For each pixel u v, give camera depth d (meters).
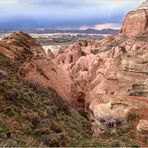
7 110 23.44
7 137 18.28
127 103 32.47
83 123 37.59
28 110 25.67
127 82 51.56
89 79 67.19
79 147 18.27
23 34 57.12
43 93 38.75
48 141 20.56
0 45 47.62
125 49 61.16
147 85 46.88
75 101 59.34
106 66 62.81
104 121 32.53
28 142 18.11
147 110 31.25
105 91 53.97
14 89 28.75
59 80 53.06
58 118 30.19
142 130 26.53
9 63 42.72
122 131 29.09
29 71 45.09
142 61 51.28
